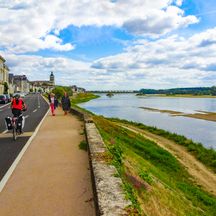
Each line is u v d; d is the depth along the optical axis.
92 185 6.58
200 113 62.56
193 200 11.84
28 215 5.19
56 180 7.13
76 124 19.12
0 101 51.28
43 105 46.56
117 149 10.24
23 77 181.38
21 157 9.66
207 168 18.16
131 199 4.76
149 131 29.92
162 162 18.09
